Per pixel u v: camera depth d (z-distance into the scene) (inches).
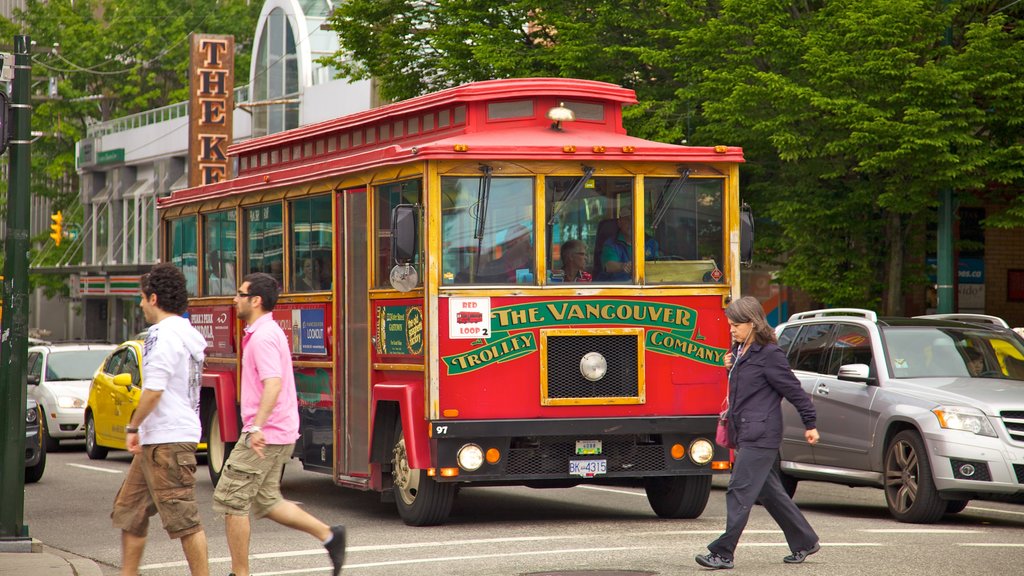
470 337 506.9
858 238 912.9
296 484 743.1
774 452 402.6
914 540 465.1
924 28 826.2
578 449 519.2
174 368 348.8
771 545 453.7
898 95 799.7
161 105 2797.7
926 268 928.9
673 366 525.7
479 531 511.2
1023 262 1175.6
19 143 473.7
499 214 513.7
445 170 509.4
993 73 811.4
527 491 700.0
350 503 637.9
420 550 459.5
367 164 548.1
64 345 1106.1
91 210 2677.2
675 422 522.3
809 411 401.7
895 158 801.6
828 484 759.7
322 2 1959.9
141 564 458.9
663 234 529.7
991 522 547.5
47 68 2753.4
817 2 933.2
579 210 521.0
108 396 933.8
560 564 417.1
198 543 351.9
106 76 2775.6
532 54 987.3
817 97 808.3
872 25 810.2
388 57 1117.1
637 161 526.0
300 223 620.1
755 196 949.2
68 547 518.3
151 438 348.2
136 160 2466.8
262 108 2014.0
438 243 506.6
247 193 678.5
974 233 1164.5
